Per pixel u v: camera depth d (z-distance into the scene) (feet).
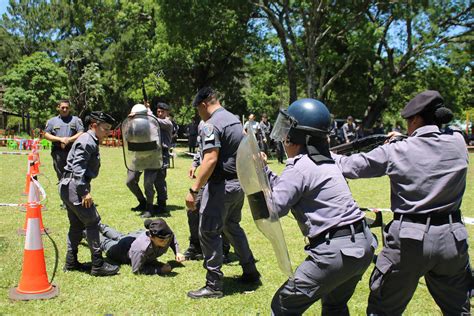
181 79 105.09
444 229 9.17
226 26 78.95
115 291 14.17
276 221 8.65
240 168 9.14
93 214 14.92
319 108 9.29
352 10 77.20
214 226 13.50
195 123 80.28
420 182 9.21
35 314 12.42
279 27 77.71
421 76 93.71
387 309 9.96
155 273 15.76
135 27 105.29
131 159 23.48
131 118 22.81
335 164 9.45
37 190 14.34
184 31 74.64
